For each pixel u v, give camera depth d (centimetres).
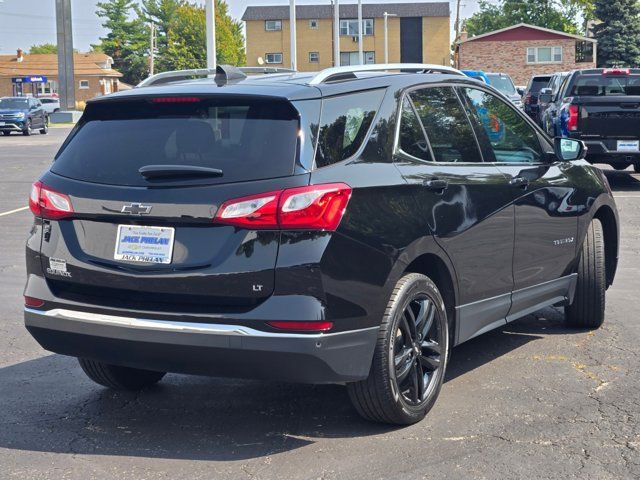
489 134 571
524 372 581
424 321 486
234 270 421
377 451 448
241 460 440
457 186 514
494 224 544
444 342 502
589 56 7294
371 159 462
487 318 554
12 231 1234
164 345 432
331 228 424
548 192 611
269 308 418
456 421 490
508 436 467
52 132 4794
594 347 643
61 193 464
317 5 9075
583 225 657
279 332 417
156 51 12719
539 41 7194
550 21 9988
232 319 420
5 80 10412
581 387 550
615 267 721
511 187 565
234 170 430
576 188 649
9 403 530
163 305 437
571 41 7156
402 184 471
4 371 595
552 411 505
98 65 10812
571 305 683
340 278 427
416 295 475
